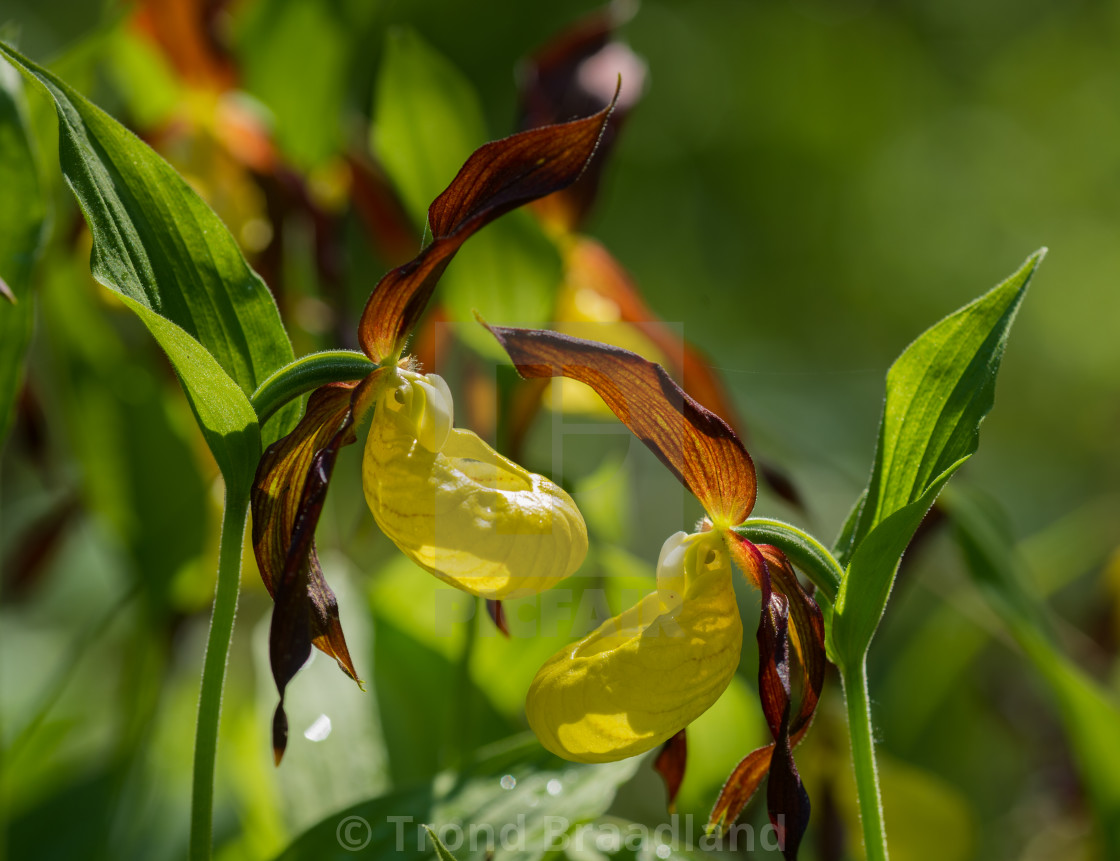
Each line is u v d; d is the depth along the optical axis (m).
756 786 0.57
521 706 0.69
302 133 0.78
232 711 0.79
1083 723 0.66
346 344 0.70
